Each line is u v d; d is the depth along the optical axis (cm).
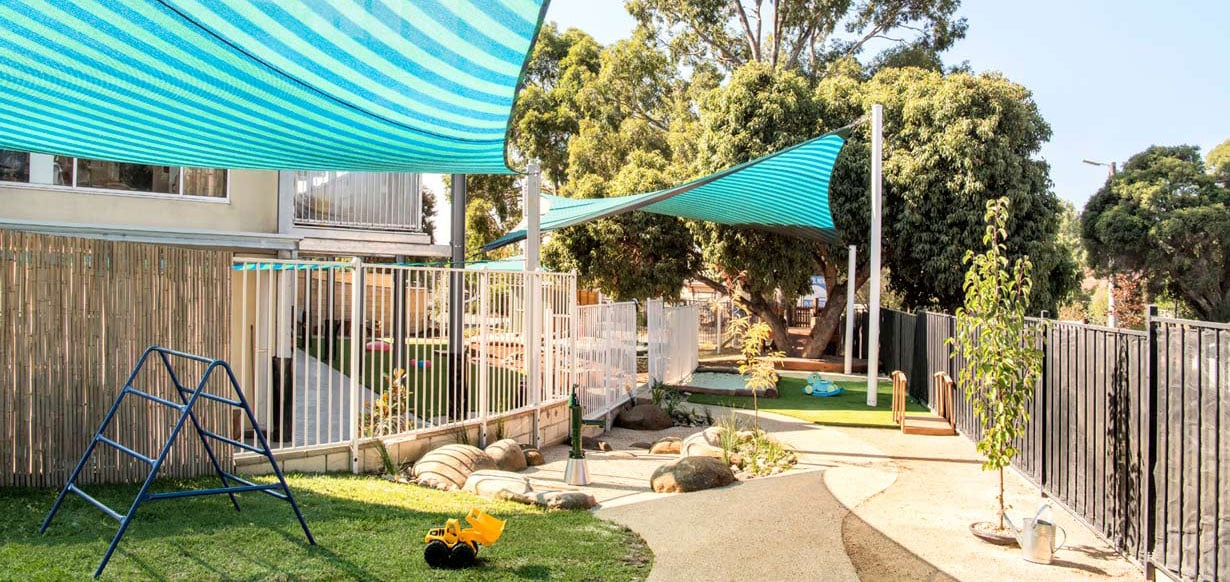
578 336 1167
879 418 1323
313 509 623
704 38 3412
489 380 1040
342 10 396
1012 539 625
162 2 375
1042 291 2098
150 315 676
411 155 682
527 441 1024
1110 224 3378
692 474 800
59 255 635
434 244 1382
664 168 2567
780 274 2175
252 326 914
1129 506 572
